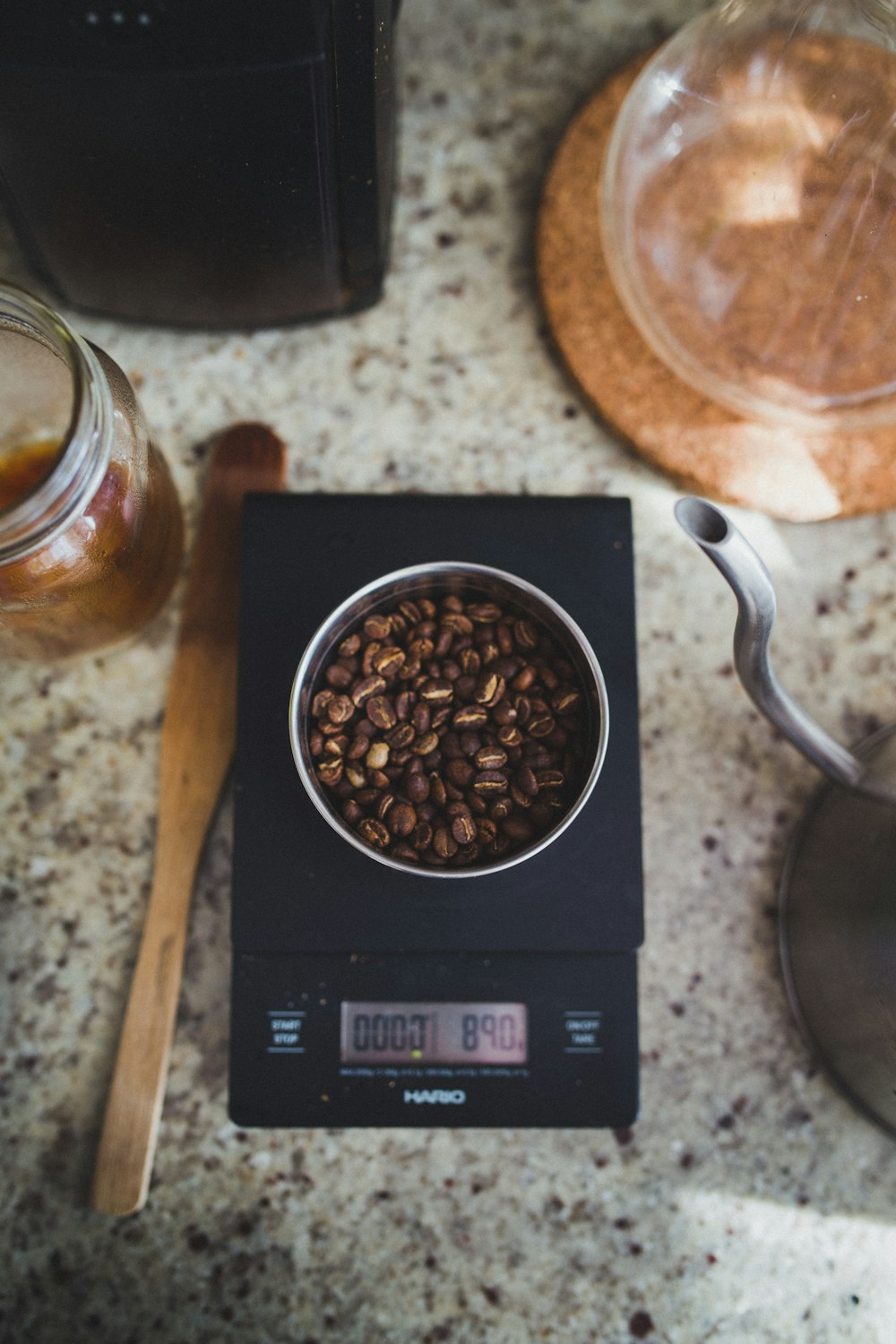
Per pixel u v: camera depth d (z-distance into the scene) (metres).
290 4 0.45
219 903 0.70
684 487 0.74
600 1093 0.62
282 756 0.63
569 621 0.57
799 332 0.73
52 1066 0.69
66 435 0.50
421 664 0.60
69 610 0.62
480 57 0.76
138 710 0.72
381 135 0.57
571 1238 0.69
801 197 0.72
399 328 0.75
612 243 0.72
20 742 0.71
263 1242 0.68
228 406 0.74
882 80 0.70
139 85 0.49
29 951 0.70
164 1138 0.68
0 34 0.46
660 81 0.71
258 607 0.64
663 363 0.72
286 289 0.68
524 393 0.75
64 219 0.60
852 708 0.73
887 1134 0.68
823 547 0.74
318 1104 0.61
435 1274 0.68
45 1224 0.68
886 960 0.57
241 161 0.55
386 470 0.74
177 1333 0.67
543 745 0.59
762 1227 0.69
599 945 0.62
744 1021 0.71
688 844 0.72
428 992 0.62
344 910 0.62
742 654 0.53
